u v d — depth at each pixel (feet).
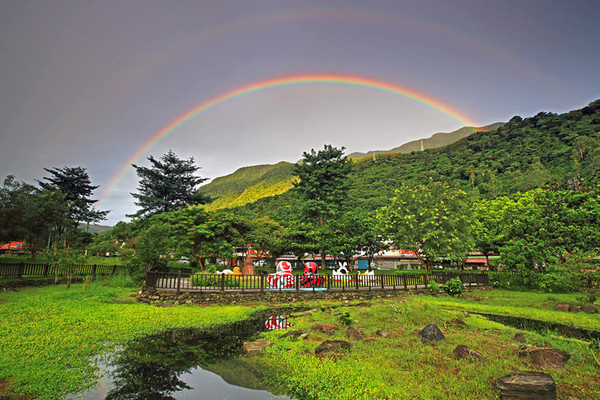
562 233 76.18
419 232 94.58
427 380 20.63
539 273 73.56
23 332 29.71
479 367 22.63
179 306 49.32
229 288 57.62
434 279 78.02
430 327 30.14
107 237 209.26
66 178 164.86
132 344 29.22
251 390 20.29
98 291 56.13
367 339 30.68
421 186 104.37
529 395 17.66
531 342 30.50
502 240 103.91
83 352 25.94
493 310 52.08
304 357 25.53
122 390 19.89
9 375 20.43
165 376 22.43
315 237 112.06
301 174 144.46
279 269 68.59
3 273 64.28
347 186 147.33
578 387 19.56
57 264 65.10
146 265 72.08
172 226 97.66
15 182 82.43
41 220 87.45
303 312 47.47
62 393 18.90
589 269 65.67
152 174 172.96
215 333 34.47
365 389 19.40
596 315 48.42
